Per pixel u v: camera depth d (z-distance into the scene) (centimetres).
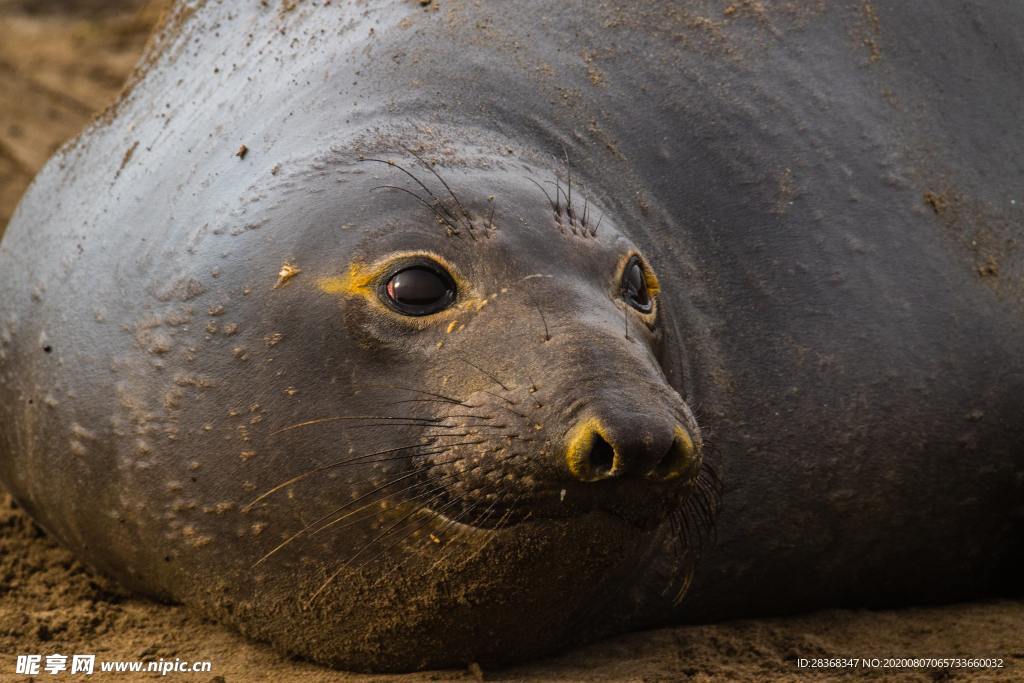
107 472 1878
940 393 2152
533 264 1686
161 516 1827
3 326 2153
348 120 1927
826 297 2119
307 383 1698
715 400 2025
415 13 2144
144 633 1945
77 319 1962
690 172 2119
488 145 1916
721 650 1977
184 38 2445
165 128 2200
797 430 2077
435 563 1681
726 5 2292
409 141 1862
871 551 2173
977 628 2081
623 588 1950
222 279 1777
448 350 1644
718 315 2061
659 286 1862
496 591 1697
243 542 1775
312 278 1716
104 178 2202
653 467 1505
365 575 1728
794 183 2164
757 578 2116
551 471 1528
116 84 5678
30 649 1886
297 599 1786
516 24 2152
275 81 2095
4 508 2372
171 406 1786
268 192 1828
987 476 2197
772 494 2077
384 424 1658
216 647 1898
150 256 1905
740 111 2184
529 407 1554
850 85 2283
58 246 2138
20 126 5169
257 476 1730
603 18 2211
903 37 2358
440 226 1706
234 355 1741
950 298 2192
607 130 2084
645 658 1928
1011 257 2267
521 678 1830
